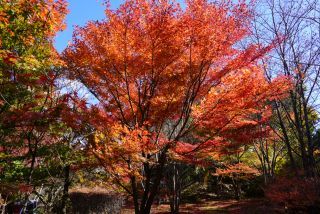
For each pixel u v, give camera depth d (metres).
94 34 9.31
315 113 18.05
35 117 7.84
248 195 28.66
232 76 9.16
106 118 8.84
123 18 8.92
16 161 9.74
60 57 9.37
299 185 12.58
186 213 21.72
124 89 10.38
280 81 9.07
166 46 8.96
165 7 8.71
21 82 8.30
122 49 9.26
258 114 12.06
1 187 8.16
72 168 11.18
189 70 9.77
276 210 14.66
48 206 10.89
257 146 21.73
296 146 18.20
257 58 9.08
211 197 29.27
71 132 9.73
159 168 10.79
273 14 13.60
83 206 17.45
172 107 10.62
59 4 7.68
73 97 8.94
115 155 8.91
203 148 10.30
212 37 8.78
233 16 8.81
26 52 8.12
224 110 9.20
